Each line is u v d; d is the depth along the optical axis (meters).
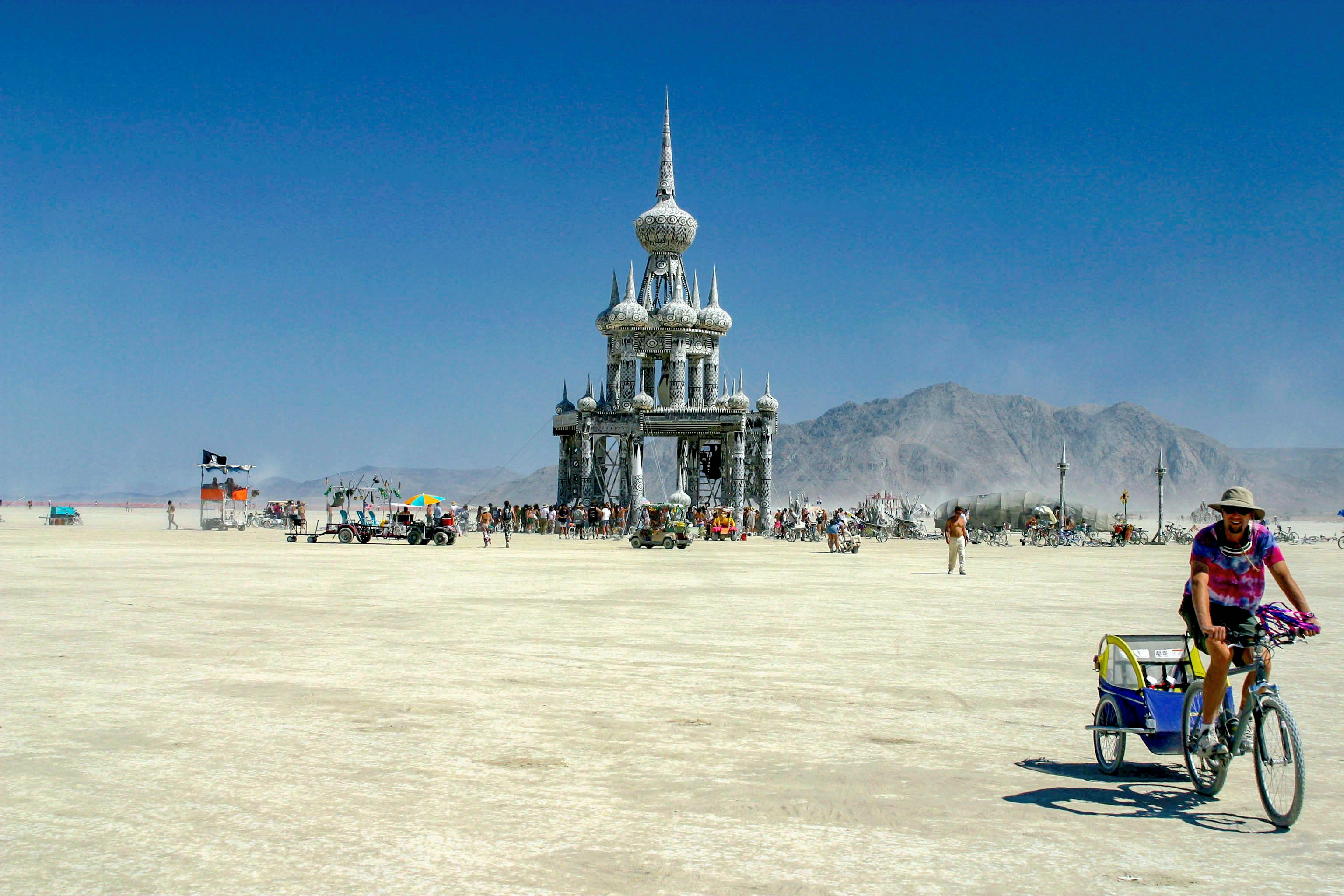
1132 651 11.30
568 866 7.91
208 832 8.65
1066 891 7.48
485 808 9.35
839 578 39.31
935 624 23.55
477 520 106.25
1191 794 10.11
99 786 9.95
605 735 12.23
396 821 8.95
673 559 51.62
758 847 8.37
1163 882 7.68
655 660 17.81
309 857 8.05
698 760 11.10
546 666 17.03
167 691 14.66
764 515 108.50
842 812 9.34
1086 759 11.45
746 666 17.25
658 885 7.53
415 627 22.00
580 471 105.50
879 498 111.00
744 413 103.81
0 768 10.57
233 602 27.02
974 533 85.19
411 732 12.27
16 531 88.38
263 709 13.52
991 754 11.59
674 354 114.94
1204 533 10.14
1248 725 9.52
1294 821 8.88
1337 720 13.46
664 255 117.38
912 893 7.42
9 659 17.36
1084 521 118.38
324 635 20.56
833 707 13.98
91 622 22.53
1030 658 18.44
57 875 7.66
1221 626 9.83
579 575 38.53
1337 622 25.09
